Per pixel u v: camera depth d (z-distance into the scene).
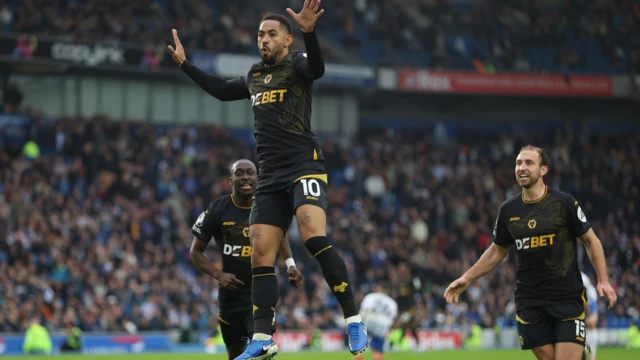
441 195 31.77
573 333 7.74
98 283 22.05
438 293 26.70
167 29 31.69
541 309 7.89
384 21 38.91
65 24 29.42
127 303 22.09
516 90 36.94
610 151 38.09
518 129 40.34
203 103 33.59
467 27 40.59
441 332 25.47
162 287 23.06
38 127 27.75
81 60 28.61
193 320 22.78
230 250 8.40
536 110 40.59
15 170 25.62
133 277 22.80
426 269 27.44
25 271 21.19
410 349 24.58
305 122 6.18
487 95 37.56
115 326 21.47
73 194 25.08
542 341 7.91
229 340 8.66
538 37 40.53
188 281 23.70
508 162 36.69
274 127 6.17
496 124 40.25
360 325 6.00
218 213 8.44
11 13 29.83
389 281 26.42
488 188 34.34
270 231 6.17
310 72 6.07
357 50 37.22
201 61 30.64
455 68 38.81
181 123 33.16
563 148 36.66
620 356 20.12
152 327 22.05
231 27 33.59
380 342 14.88
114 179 26.38
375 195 31.48
